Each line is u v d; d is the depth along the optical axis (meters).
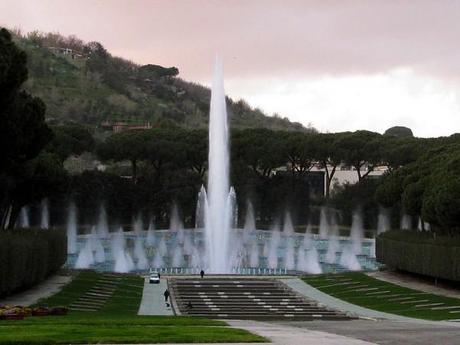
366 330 53.75
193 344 40.69
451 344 43.81
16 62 87.00
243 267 138.25
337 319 79.88
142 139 198.88
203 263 141.62
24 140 94.44
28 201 125.44
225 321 66.31
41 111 98.31
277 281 112.94
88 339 40.78
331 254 158.88
